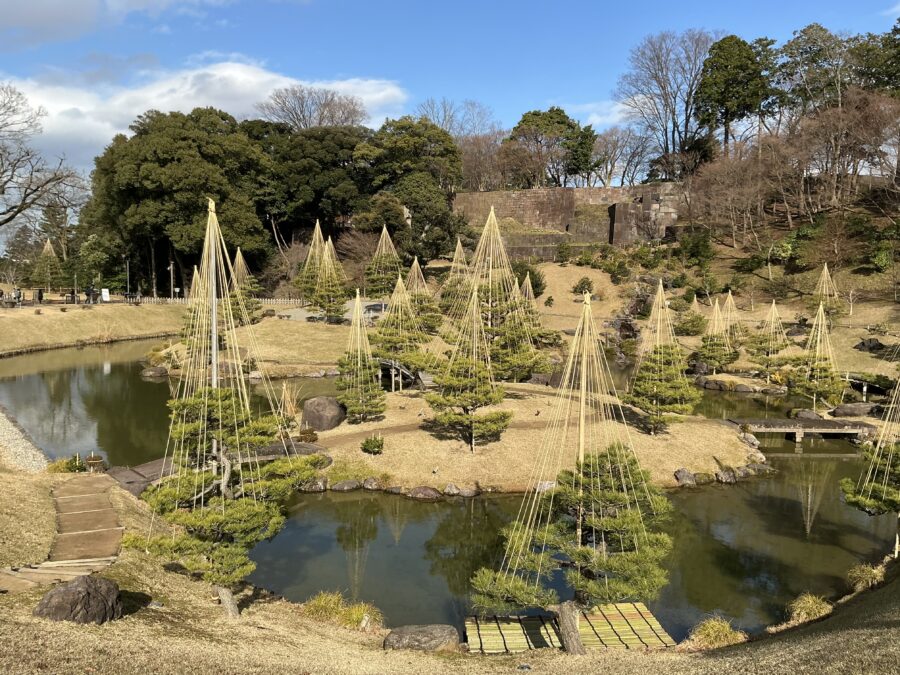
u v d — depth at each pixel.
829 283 64.50
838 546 25.98
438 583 23.06
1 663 11.41
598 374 24.36
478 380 32.34
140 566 19.64
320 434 36.59
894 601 18.06
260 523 17.83
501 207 102.56
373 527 27.70
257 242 83.00
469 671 15.14
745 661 14.41
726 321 61.94
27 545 19.81
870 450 26.48
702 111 91.62
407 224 85.25
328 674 14.01
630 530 17.64
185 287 88.38
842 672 12.61
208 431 18.44
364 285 75.88
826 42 82.19
